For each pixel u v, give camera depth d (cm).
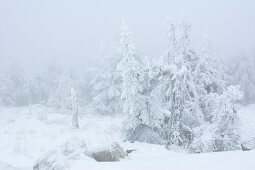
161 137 2370
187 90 2333
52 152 1160
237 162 816
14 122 3222
